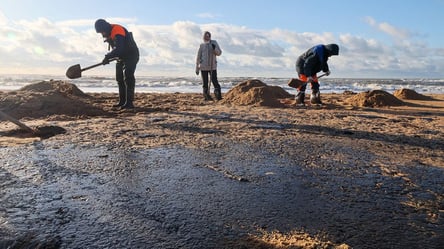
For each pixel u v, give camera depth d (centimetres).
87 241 208
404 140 519
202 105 962
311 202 274
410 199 285
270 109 866
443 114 845
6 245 204
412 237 221
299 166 371
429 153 443
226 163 376
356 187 311
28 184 299
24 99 752
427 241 216
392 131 591
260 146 459
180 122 638
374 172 357
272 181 321
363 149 456
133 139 483
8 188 289
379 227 234
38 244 204
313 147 461
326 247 207
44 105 743
